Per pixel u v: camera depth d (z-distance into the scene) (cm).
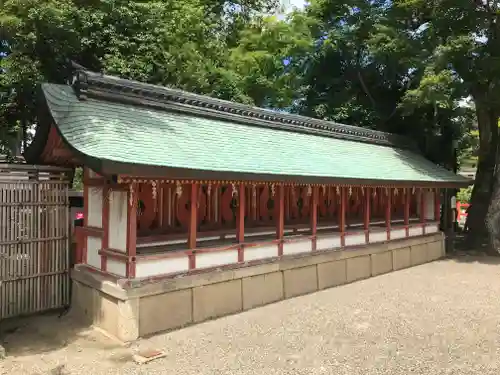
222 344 720
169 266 801
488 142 1878
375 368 633
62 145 862
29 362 632
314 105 2211
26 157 937
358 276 1249
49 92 779
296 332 786
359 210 1487
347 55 2112
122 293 718
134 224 747
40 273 859
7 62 1150
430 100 1555
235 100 1947
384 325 830
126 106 895
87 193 903
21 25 1066
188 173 750
